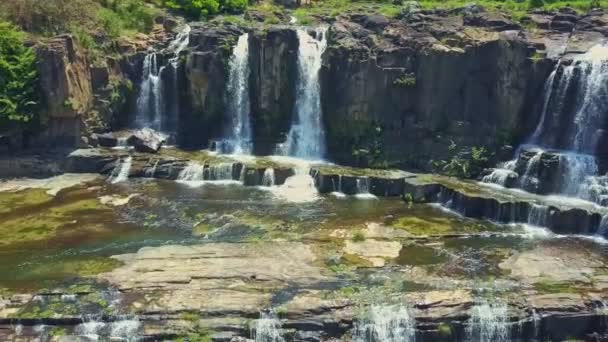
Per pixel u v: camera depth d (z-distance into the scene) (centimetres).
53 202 3509
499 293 2536
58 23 4278
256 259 2822
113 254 2881
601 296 2503
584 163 3394
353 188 3722
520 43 3719
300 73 4278
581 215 3120
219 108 4366
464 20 4275
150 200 3553
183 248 2934
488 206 3328
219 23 4675
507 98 3766
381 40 4166
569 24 4097
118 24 4594
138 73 4450
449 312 2431
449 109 3919
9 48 3969
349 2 5419
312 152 4241
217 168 3900
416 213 3406
